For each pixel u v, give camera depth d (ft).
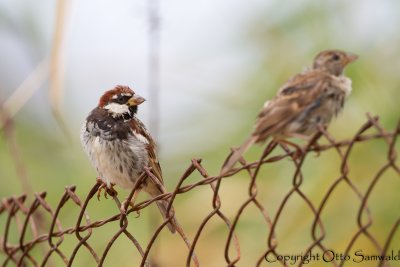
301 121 27.17
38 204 32.91
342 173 23.71
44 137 48.47
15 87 53.31
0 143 46.80
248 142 26.05
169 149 41.91
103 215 43.42
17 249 34.83
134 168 35.37
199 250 40.40
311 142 24.08
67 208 44.09
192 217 40.93
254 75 41.47
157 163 36.24
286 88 27.71
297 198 38.04
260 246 38.86
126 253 42.60
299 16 41.27
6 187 45.98
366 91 38.24
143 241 42.16
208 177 26.55
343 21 40.68
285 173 38.99
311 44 40.86
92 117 35.78
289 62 40.88
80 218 30.58
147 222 42.27
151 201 28.40
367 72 38.42
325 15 40.88
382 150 36.88
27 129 48.65
